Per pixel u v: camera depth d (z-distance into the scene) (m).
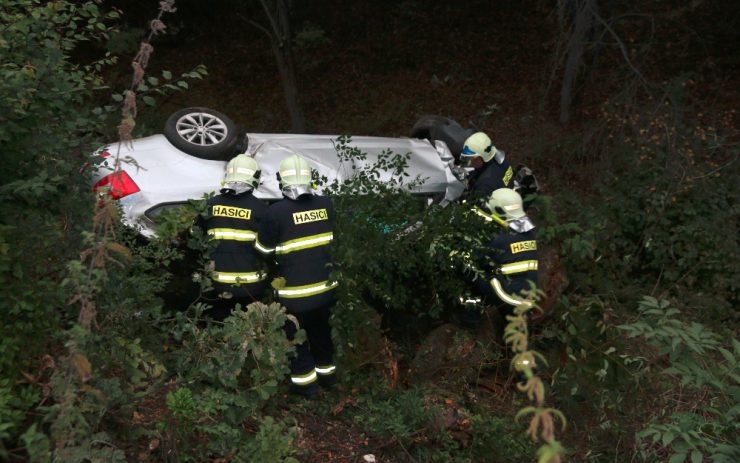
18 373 2.86
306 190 4.21
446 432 4.09
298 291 4.12
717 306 6.52
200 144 4.95
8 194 3.12
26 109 3.20
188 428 3.27
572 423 4.25
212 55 13.36
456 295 4.89
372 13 14.59
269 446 3.33
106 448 2.80
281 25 9.79
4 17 3.37
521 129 10.98
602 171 8.55
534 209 6.69
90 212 3.39
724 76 11.87
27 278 2.87
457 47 13.56
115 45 10.32
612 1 11.51
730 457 3.20
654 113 8.52
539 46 13.36
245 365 4.01
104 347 3.22
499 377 5.15
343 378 4.46
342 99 12.36
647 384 4.34
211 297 4.42
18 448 2.69
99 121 3.71
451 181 5.83
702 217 7.10
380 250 4.52
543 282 5.80
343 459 3.79
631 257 7.16
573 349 4.64
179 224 4.09
